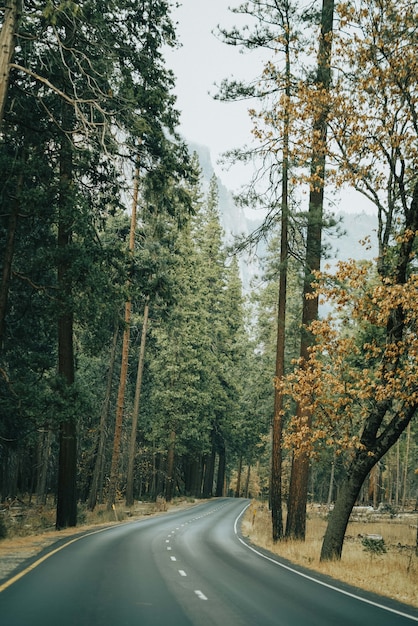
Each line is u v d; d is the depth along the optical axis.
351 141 17.28
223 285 75.94
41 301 27.38
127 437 58.16
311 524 38.72
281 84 21.70
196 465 78.12
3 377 24.52
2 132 23.73
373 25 16.78
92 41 20.47
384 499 83.44
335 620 10.28
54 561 16.44
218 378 74.25
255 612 10.54
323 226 24.55
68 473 29.00
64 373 28.02
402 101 16.97
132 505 49.12
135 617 9.48
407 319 16.25
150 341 57.97
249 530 34.91
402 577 16.31
